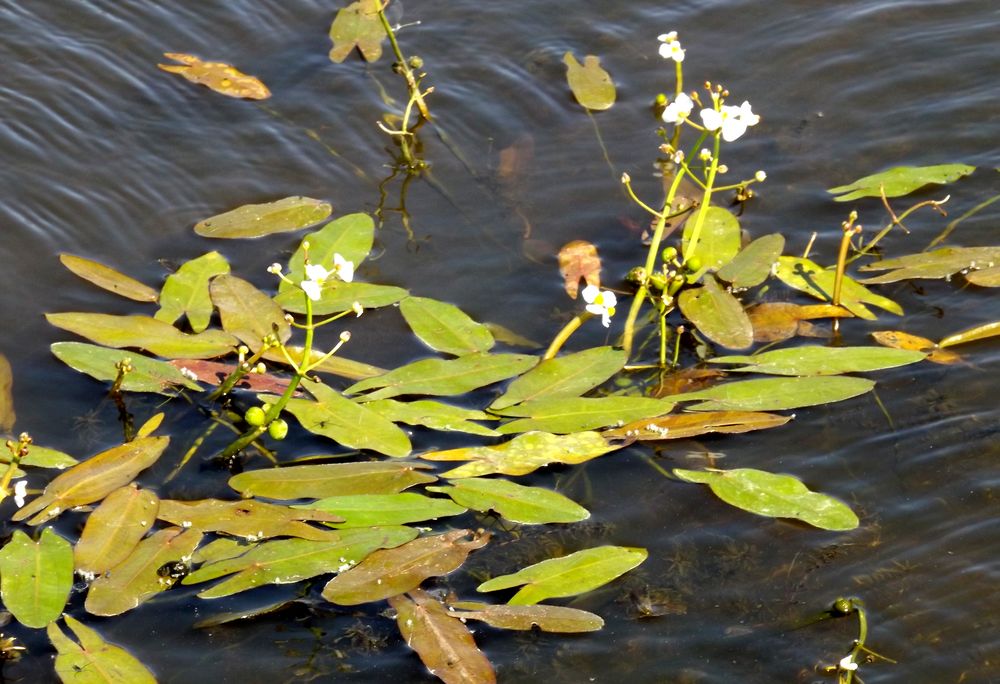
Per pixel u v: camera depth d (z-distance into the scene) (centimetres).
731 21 469
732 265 359
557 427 300
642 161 406
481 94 438
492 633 252
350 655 246
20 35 452
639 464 295
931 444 296
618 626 253
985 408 306
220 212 383
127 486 279
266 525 267
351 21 467
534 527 279
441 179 400
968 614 252
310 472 283
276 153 409
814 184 395
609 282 358
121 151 406
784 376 317
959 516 276
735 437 303
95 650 240
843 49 451
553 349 327
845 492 284
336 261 274
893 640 247
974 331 329
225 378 317
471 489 280
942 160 401
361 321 343
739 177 399
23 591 252
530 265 364
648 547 272
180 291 344
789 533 275
